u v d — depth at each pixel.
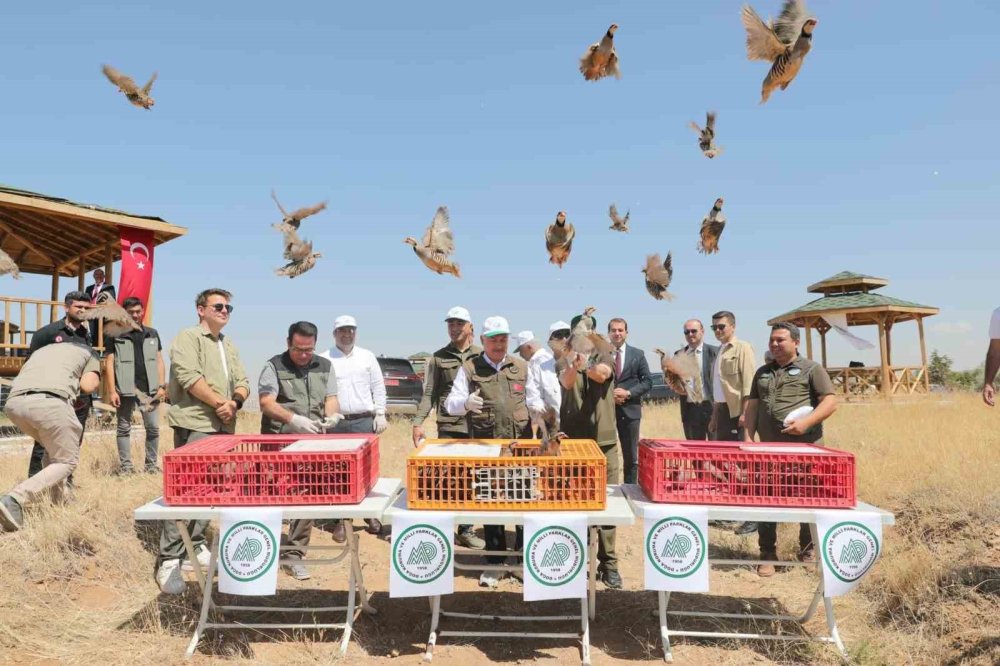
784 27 4.80
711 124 6.17
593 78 5.49
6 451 9.16
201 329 5.39
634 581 5.55
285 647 4.27
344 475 4.06
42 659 4.00
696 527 3.96
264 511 3.92
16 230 13.30
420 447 4.53
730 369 6.89
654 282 5.48
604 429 5.49
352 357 6.62
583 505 4.00
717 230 6.17
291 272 5.92
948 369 30.02
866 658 4.10
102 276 10.47
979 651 3.95
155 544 5.71
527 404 4.76
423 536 3.92
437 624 4.34
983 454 7.80
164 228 11.95
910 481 6.79
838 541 3.91
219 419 5.35
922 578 4.76
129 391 7.70
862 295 22.73
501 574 5.57
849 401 21.11
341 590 5.23
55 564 5.07
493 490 4.11
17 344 11.06
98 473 7.62
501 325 5.54
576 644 4.36
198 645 4.30
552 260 5.57
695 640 4.43
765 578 5.54
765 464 4.06
